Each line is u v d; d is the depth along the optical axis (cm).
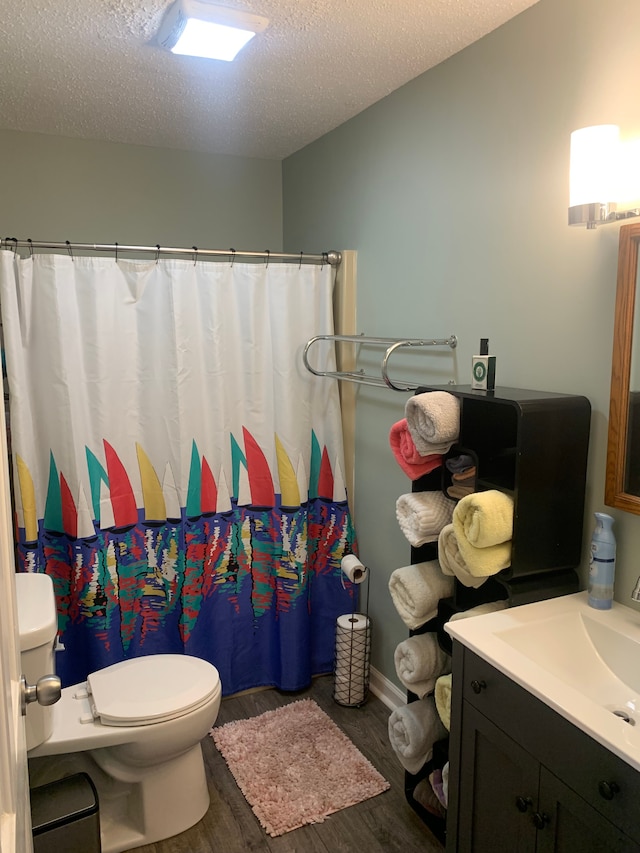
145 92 229
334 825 198
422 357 227
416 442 181
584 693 145
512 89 178
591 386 162
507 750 135
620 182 149
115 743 183
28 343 228
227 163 317
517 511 155
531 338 179
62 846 166
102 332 232
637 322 147
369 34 185
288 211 325
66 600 243
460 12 173
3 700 76
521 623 150
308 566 273
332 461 271
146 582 251
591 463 163
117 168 295
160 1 164
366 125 249
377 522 263
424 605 187
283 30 182
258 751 230
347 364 269
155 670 207
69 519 235
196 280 242
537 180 173
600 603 156
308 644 273
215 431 252
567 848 120
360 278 263
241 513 261
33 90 226
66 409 227
